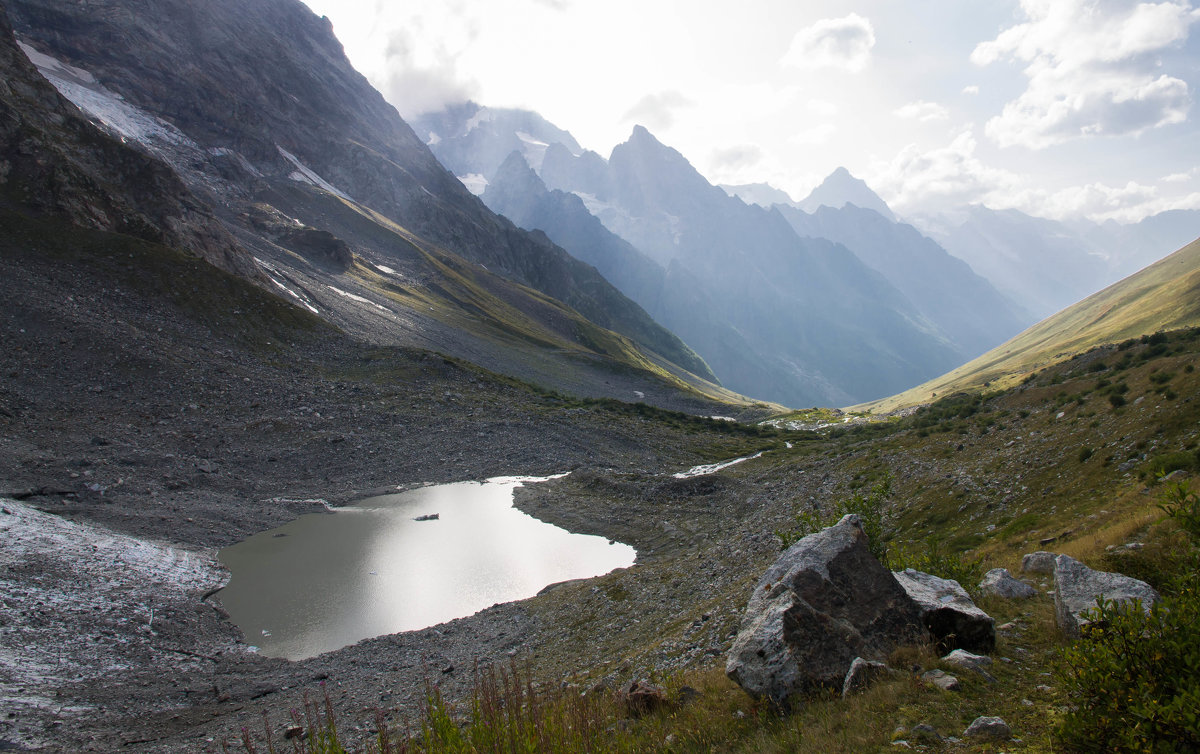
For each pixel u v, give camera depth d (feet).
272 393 319.47
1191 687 26.81
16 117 414.62
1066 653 32.60
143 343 311.88
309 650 126.62
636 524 215.72
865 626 46.68
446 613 146.51
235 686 107.45
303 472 259.39
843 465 204.03
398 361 412.77
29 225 361.71
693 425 440.86
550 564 181.78
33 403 242.17
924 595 52.49
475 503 244.83
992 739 31.99
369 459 281.54
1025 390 203.41
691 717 44.42
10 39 469.57
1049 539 84.89
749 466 307.99
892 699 37.91
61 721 88.74
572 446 333.42
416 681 99.30
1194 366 110.83
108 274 359.25
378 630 136.77
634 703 49.96
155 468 223.92
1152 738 26.76
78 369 274.98
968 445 158.10
